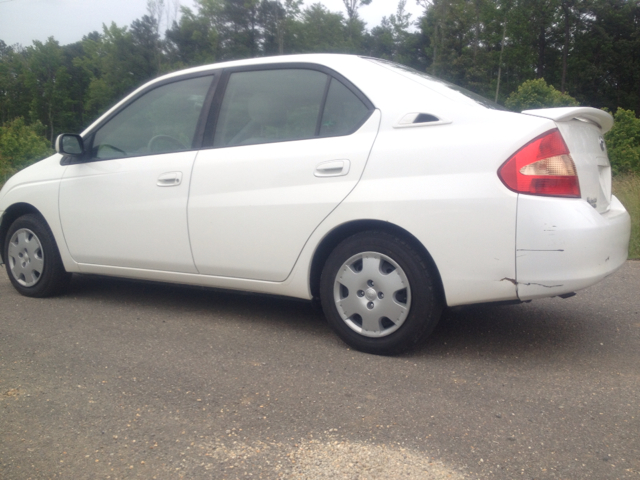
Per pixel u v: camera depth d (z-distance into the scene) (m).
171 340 3.65
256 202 3.57
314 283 3.60
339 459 2.28
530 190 2.91
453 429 2.51
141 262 4.09
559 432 2.49
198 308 4.38
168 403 2.77
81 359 3.33
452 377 3.07
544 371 3.16
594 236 2.92
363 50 73.00
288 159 3.50
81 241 4.34
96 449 2.36
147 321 4.05
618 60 61.62
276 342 3.62
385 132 3.28
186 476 2.17
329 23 68.88
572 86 64.75
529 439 2.43
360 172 3.27
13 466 2.24
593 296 4.73
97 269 4.34
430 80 3.50
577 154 3.07
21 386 2.96
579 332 3.83
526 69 64.25
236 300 4.62
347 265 3.38
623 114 19.66
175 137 4.04
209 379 3.04
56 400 2.80
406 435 2.46
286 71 3.73
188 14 70.62
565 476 2.16
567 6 62.22
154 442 2.41
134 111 4.29
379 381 3.01
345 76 3.51
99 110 72.94
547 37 65.38
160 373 3.12
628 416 2.63
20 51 101.69
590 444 2.39
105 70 71.81
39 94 83.81
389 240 3.22
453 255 3.04
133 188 4.06
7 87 85.88
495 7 63.06
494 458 2.28
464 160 3.04
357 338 3.39
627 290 4.92
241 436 2.46
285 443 2.40
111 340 3.66
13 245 4.72
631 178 10.65
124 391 2.90
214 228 3.72
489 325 3.97
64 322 4.03
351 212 3.26
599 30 61.78
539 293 2.94
